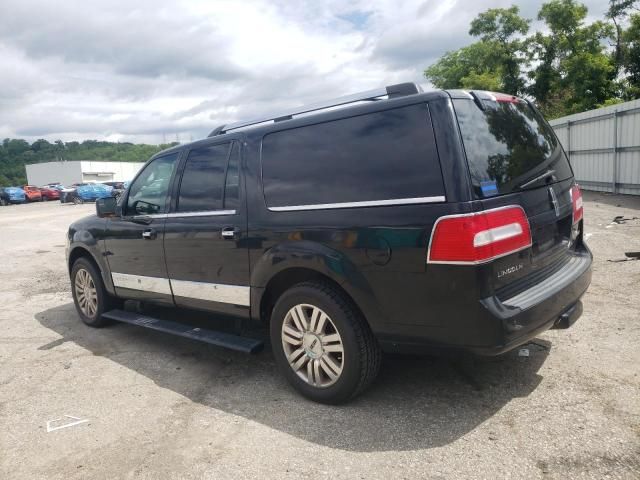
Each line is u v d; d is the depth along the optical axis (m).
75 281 5.80
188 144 4.46
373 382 3.69
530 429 2.93
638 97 26.12
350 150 3.23
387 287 3.01
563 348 3.99
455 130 2.84
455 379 3.64
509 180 3.05
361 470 2.69
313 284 3.39
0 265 10.27
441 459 2.72
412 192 2.91
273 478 2.68
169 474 2.79
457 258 2.74
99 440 3.21
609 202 12.14
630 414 2.99
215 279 4.06
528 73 31.33
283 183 3.57
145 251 4.70
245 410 3.47
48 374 4.38
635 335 4.13
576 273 3.45
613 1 26.81
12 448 3.18
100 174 79.06
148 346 4.95
